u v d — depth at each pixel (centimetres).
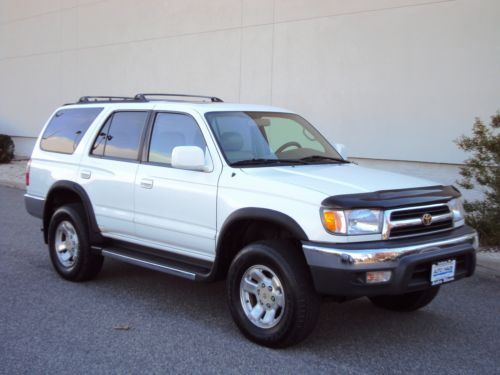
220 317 584
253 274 513
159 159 611
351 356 491
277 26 1369
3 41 2275
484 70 1057
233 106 633
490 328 568
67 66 1997
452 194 536
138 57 1733
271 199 503
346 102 1252
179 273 569
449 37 1093
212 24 1515
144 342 516
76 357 483
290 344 493
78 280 695
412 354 499
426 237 497
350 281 458
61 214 700
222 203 535
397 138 1180
